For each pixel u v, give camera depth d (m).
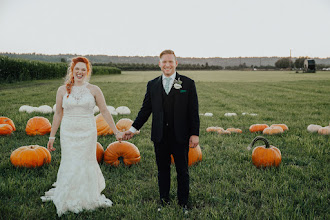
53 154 5.29
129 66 124.12
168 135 3.18
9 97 14.88
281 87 26.64
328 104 13.99
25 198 3.49
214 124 8.72
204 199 3.56
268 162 4.64
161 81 3.19
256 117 10.23
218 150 5.73
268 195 3.65
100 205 3.35
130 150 4.70
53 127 3.41
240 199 3.53
